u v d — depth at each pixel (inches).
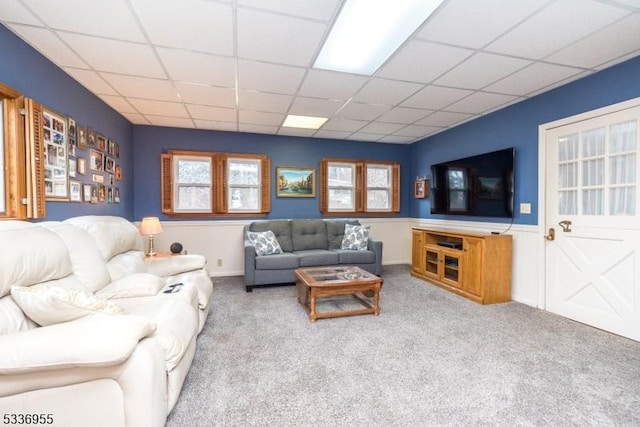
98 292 77.4
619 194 102.3
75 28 79.9
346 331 104.8
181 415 62.2
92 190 122.3
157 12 73.5
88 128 120.0
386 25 79.1
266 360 84.8
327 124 173.5
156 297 80.1
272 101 135.6
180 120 165.3
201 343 95.0
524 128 135.0
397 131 189.5
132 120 165.0
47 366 44.6
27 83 86.4
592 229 109.8
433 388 72.2
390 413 63.5
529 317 118.0
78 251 76.5
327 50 91.8
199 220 183.5
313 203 206.2
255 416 62.3
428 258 173.6
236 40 86.2
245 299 140.3
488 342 96.4
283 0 69.3
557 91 120.7
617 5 70.6
